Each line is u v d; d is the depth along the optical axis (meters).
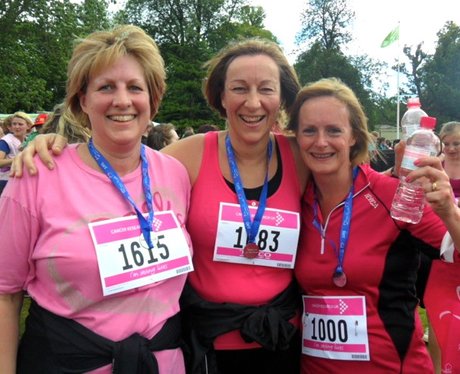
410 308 2.21
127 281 1.73
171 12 40.53
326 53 43.53
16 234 1.70
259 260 2.19
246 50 2.26
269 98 2.20
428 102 47.97
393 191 2.17
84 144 1.92
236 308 2.11
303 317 2.29
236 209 2.19
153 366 1.75
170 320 1.89
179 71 37.09
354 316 2.15
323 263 2.21
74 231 1.69
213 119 36.16
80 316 1.71
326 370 2.19
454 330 2.04
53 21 22.33
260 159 2.33
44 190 1.72
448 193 1.87
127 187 1.87
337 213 2.23
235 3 42.94
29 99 22.28
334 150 2.16
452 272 2.06
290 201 2.29
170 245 1.88
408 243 2.19
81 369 1.70
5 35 21.44
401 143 2.26
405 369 2.14
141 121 1.85
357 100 2.23
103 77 1.77
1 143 6.61
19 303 1.80
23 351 1.77
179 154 2.30
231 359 2.14
